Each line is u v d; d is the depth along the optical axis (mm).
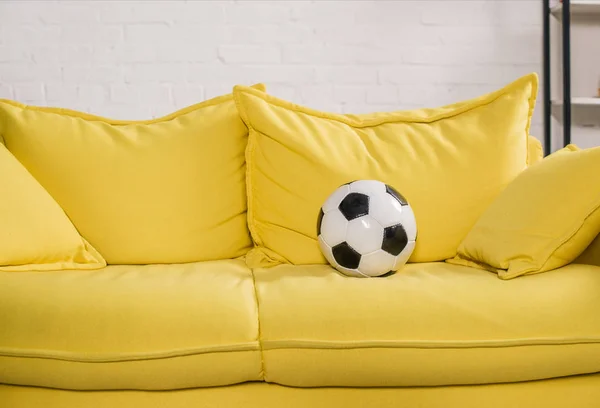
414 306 1015
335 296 1047
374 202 1224
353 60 2475
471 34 2508
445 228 1379
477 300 1025
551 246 1129
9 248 1170
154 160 1456
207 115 1535
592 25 2611
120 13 2375
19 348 969
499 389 1026
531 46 2537
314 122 1488
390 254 1214
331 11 2451
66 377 970
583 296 1030
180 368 971
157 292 1060
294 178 1431
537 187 1221
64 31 2357
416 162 1424
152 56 2400
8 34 2340
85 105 2391
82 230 1420
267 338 985
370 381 998
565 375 1022
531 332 984
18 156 1443
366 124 1527
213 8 2406
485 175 1402
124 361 965
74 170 1429
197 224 1454
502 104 1474
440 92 2512
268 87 2449
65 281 1115
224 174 1496
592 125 2639
